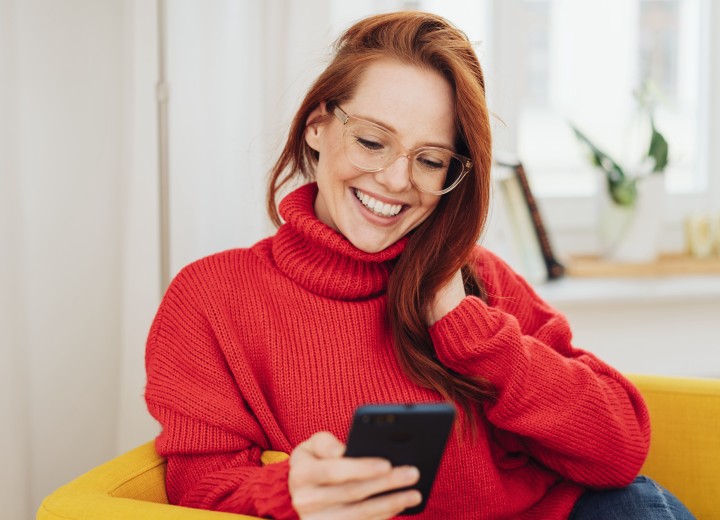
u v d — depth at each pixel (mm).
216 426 1073
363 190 1075
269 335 1133
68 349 1762
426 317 1123
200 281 1164
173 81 1604
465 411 1089
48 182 1718
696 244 2139
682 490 1254
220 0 1629
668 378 1282
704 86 2217
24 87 1685
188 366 1115
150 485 1049
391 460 767
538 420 1073
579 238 2203
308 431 1098
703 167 2248
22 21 1669
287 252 1155
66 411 1773
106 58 1714
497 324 1098
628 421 1125
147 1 1581
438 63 1062
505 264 1322
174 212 1623
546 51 2160
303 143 1208
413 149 1053
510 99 2117
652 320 1994
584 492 1179
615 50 2186
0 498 1599
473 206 1107
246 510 909
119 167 1740
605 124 2201
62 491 943
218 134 1659
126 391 1654
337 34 1677
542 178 2209
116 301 1771
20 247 1653
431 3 2064
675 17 2203
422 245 1119
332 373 1108
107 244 1754
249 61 1670
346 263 1136
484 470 1097
